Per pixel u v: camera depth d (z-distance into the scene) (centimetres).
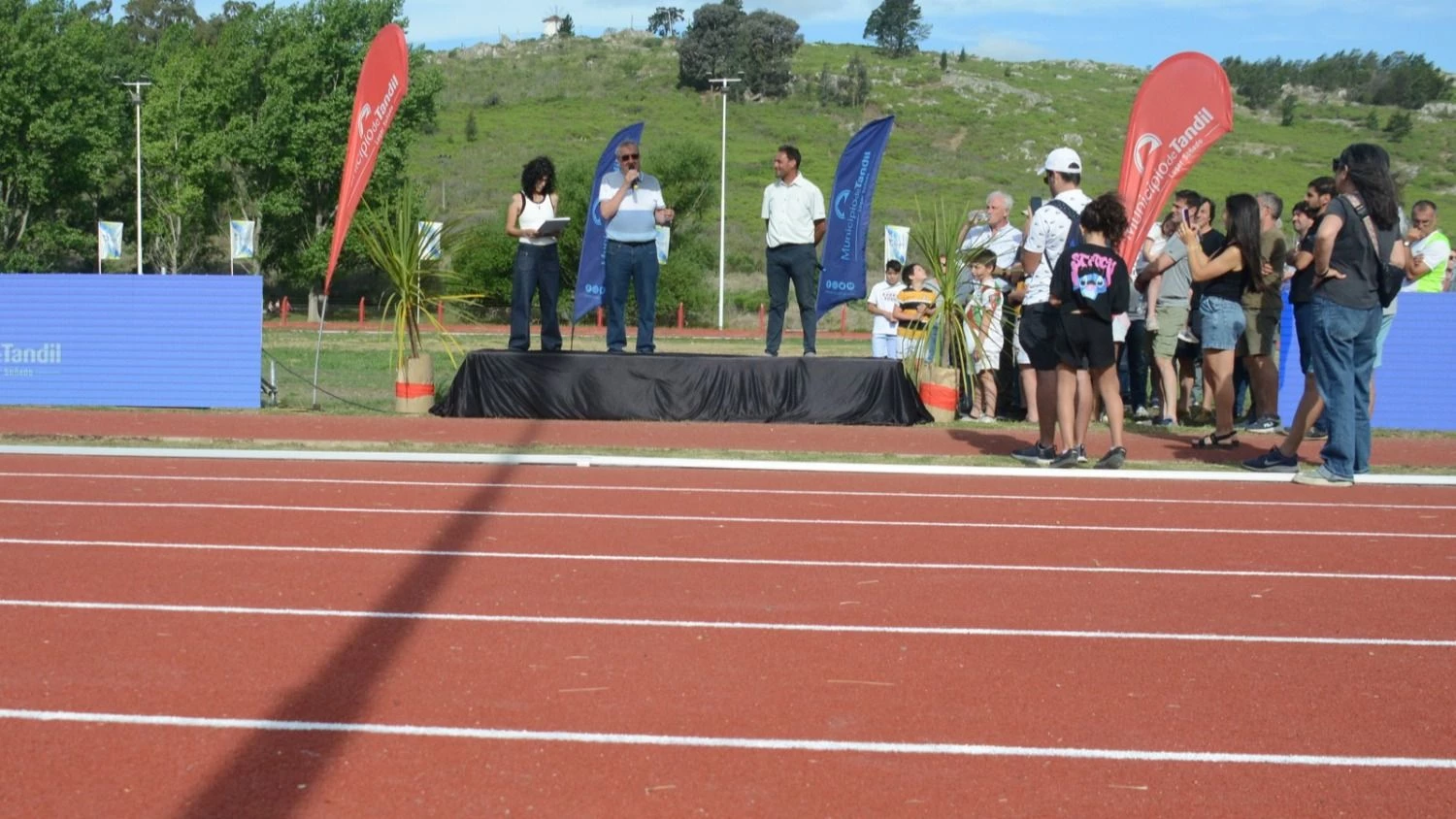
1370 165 929
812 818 382
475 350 1370
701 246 4703
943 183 6762
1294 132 9131
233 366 1393
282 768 414
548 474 1007
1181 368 1422
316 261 4450
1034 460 1069
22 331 1409
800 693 495
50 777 404
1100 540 789
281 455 1063
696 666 526
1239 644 573
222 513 829
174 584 643
